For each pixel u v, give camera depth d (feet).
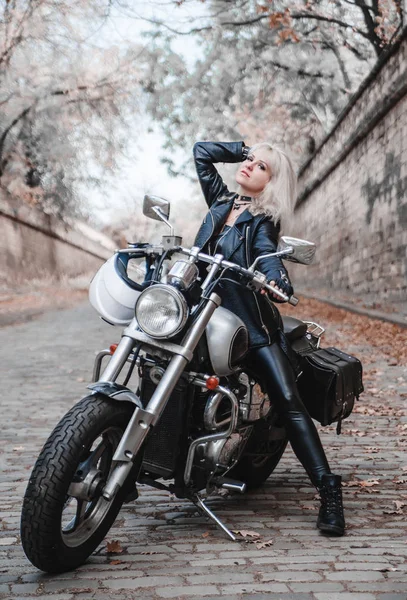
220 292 11.24
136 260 11.04
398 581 8.85
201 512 12.03
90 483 9.19
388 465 15.31
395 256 54.39
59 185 106.83
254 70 79.77
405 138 52.29
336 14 65.92
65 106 89.45
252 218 11.25
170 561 9.61
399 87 52.08
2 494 13.10
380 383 25.67
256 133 89.25
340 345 37.14
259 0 66.95
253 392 11.16
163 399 9.55
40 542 8.66
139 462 9.83
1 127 88.99
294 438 11.16
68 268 125.29
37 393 23.82
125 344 9.78
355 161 69.10
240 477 13.24
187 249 10.28
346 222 73.10
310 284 95.09
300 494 13.20
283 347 11.49
